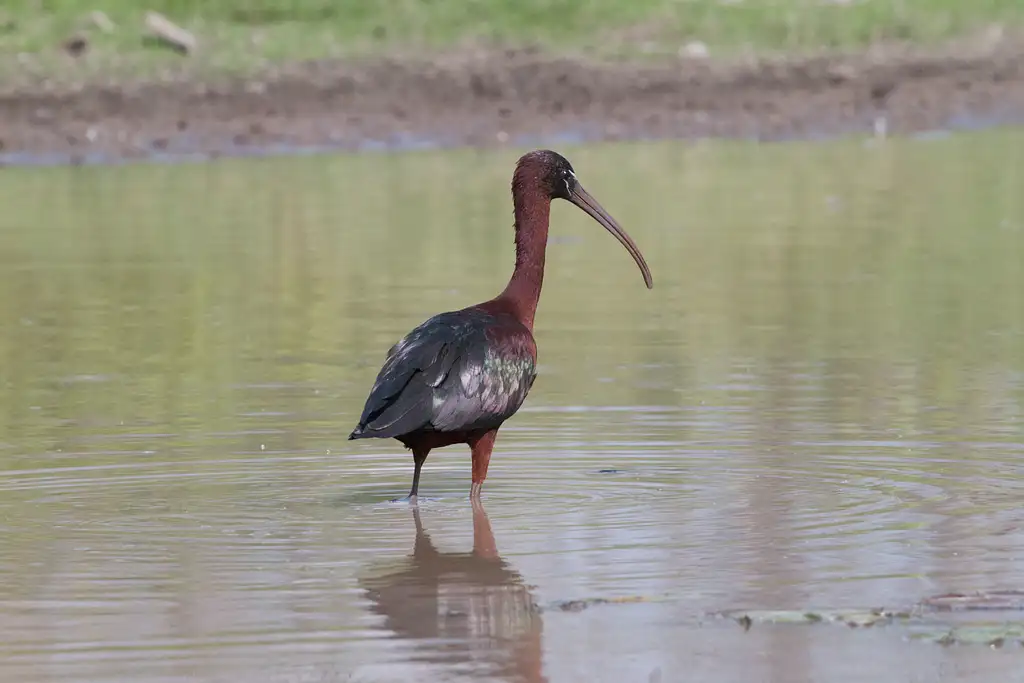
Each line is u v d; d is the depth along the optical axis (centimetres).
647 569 908
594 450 1202
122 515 1040
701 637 796
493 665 767
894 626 805
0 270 2088
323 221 2444
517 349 1083
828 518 1007
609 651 780
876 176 2823
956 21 3856
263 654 786
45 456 1199
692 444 1212
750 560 921
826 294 1881
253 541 979
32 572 918
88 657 785
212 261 2136
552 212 2617
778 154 3117
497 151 3150
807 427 1261
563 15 3750
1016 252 2131
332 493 1095
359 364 1541
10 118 3203
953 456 1163
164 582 898
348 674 758
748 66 3594
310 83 3384
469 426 1041
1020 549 934
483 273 2022
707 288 1936
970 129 3366
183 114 3256
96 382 1478
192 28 3581
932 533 970
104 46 3462
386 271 2050
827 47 3706
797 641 787
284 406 1368
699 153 3134
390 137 3247
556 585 883
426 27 3653
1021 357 1520
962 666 748
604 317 1773
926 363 1501
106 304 1880
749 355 1553
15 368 1546
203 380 1481
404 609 848
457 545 963
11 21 3566
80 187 2795
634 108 3416
